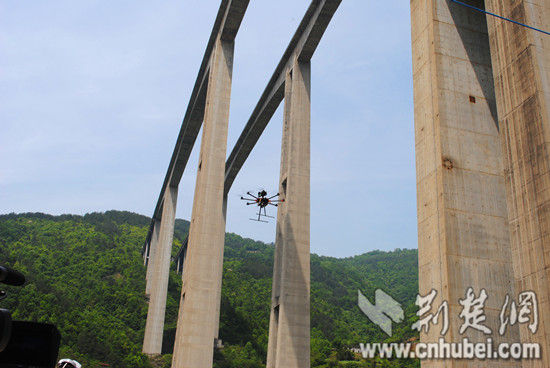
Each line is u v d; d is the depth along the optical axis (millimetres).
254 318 93000
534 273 10398
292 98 37938
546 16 11766
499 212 12562
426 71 14000
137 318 86375
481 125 13281
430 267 12422
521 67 11547
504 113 11922
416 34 14898
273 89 45688
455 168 12680
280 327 31453
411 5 15445
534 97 11031
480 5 14656
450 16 14250
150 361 65000
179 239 171500
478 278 11820
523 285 10625
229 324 83938
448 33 14016
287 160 36844
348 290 176125
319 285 170875
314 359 82625
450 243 11969
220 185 36312
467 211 12359
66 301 84750
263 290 121125
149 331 67312
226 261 168125
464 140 13000
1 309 2848
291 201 34594
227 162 63094
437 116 13117
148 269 95250
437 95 13289
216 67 39469
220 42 40125
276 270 35031
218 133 37562
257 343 80000
